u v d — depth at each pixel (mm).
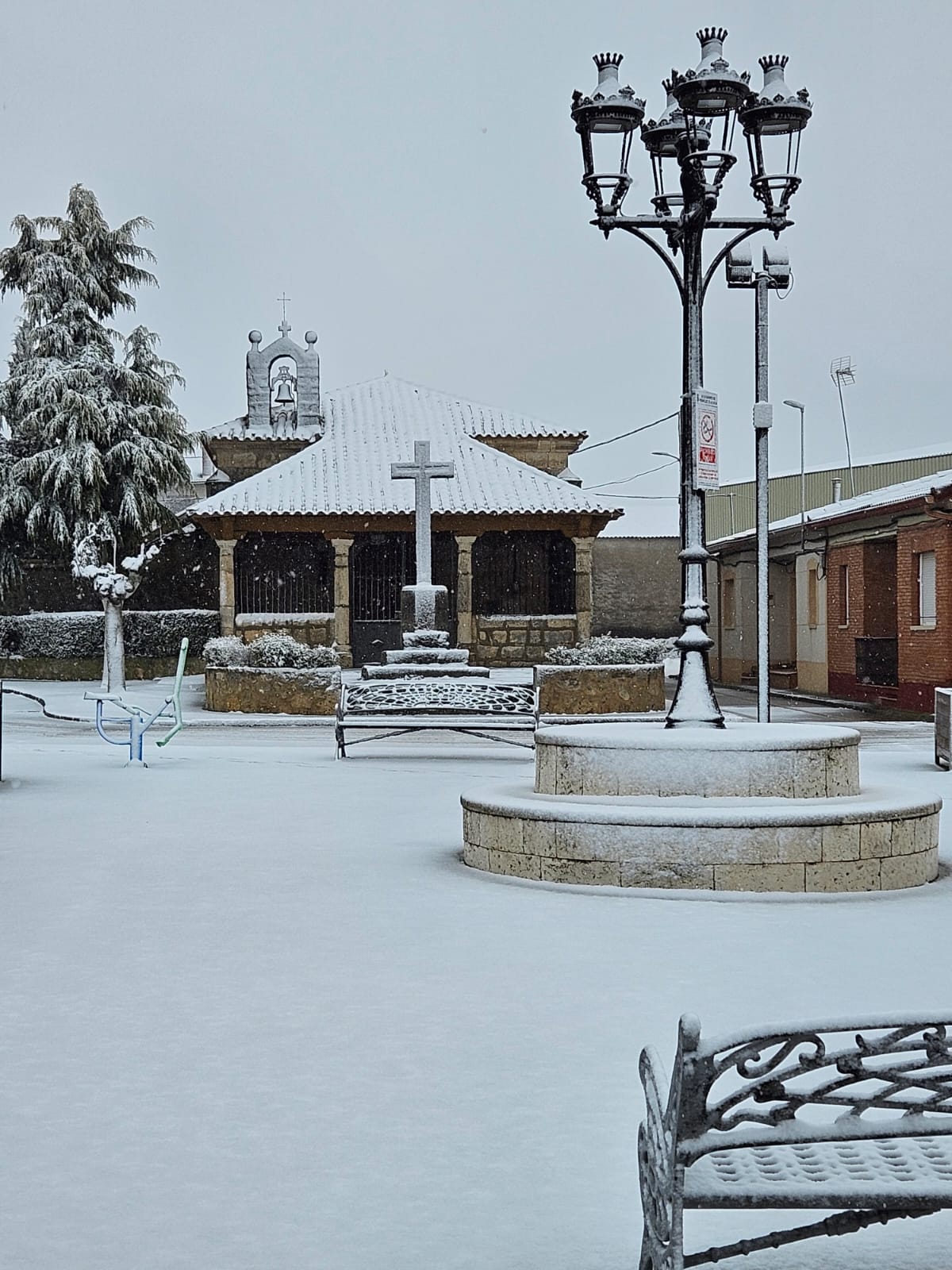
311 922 8078
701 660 10961
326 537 37750
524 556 41312
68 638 40500
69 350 38625
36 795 14656
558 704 28312
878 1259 3707
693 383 11102
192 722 26766
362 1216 3904
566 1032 5773
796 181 11430
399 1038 5699
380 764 18359
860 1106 3254
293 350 46938
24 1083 5129
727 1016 5934
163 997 6391
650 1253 3303
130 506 37281
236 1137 4551
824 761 9867
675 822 9172
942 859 10586
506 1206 3975
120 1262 3600
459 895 8992
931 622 28844
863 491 49438
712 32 10680
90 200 39125
